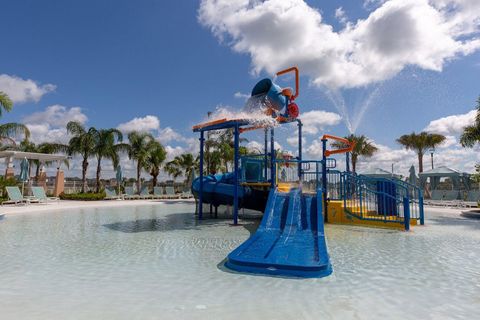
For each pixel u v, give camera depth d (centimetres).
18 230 843
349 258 522
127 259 508
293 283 386
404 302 322
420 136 3503
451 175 2497
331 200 1062
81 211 1470
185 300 326
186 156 3488
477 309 305
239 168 1158
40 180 2841
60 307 306
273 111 1074
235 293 348
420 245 636
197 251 574
